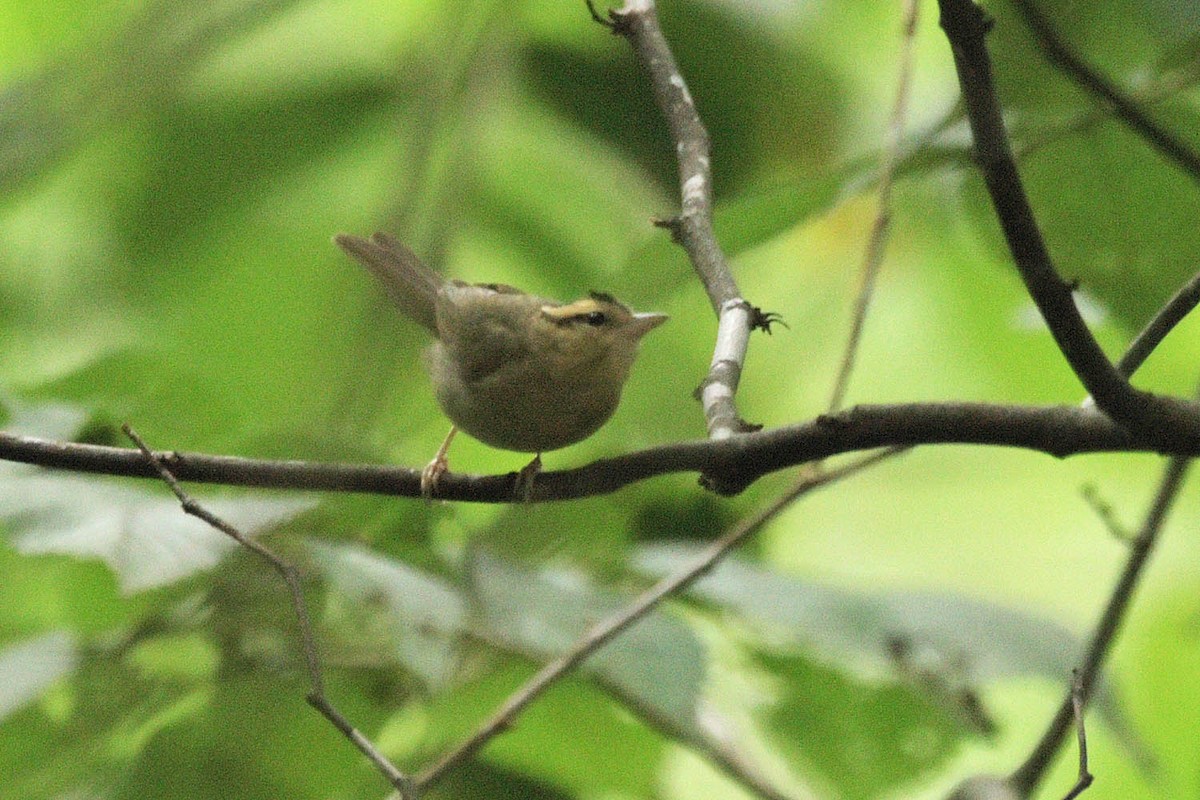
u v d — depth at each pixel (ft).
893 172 30.01
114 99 44.52
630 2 28.40
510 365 29.68
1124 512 57.26
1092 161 30.86
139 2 45.73
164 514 27.50
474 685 34.63
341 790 33.12
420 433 45.62
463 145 48.06
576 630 30.04
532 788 36.17
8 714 28.63
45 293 55.52
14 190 44.75
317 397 46.11
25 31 57.16
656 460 22.31
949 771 37.99
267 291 54.49
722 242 30.19
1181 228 31.09
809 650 33.14
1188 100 31.96
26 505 27.20
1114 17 31.81
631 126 53.72
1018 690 50.19
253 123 55.16
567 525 35.96
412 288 31.96
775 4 52.34
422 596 28.09
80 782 32.12
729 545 29.55
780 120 52.39
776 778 37.55
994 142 18.58
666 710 29.22
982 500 58.29
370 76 55.42
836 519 58.65
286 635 30.40
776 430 21.34
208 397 31.22
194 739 32.04
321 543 29.01
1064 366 52.80
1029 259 19.02
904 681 32.73
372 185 55.57
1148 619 53.67
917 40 53.88
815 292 55.01
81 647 30.45
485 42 48.42
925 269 53.72
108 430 31.37
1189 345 50.52
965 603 34.40
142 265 55.16
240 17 44.57
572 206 55.47
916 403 20.88
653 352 46.57
